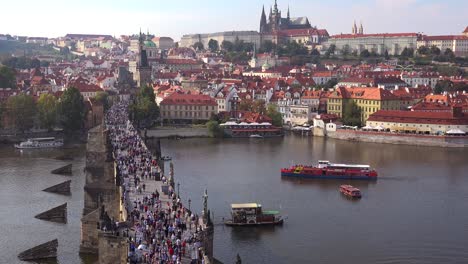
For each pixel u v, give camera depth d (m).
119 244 114.19
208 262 116.19
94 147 183.62
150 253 113.56
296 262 167.38
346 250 177.38
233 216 199.25
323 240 185.62
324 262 167.75
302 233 192.00
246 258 169.50
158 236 125.38
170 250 115.12
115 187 173.88
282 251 175.50
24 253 157.62
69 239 173.12
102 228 118.56
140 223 132.38
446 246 181.75
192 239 126.69
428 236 190.75
